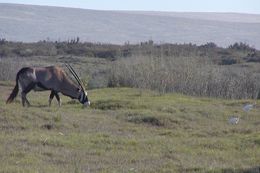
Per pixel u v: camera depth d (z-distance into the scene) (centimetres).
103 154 2088
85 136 2391
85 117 2862
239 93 4216
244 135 2553
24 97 3216
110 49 8281
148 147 2233
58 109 3064
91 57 7781
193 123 2873
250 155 2131
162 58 4494
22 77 3212
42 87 3272
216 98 4103
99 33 13438
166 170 1858
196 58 4625
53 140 2250
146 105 3312
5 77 5278
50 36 12475
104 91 4178
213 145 2303
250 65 6675
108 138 2359
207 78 4284
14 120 2594
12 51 8275
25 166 1847
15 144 2164
